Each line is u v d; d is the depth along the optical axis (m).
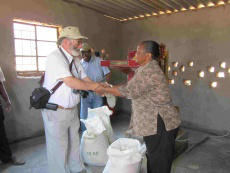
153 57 1.76
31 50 3.47
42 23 3.47
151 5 3.75
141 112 1.72
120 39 5.02
